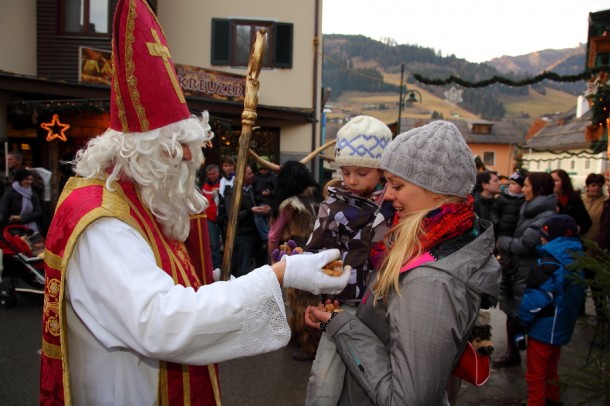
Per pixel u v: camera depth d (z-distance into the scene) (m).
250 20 11.91
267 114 11.29
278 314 1.13
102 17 10.25
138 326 1.02
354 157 2.03
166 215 1.25
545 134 36.38
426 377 1.12
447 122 1.34
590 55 7.91
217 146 10.48
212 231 5.88
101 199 1.14
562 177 4.82
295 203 3.60
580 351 3.88
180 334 1.03
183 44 11.96
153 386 1.24
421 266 1.21
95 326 1.12
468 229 1.29
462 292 1.17
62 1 10.20
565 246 2.77
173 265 1.21
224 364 3.71
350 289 1.94
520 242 3.46
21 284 5.67
